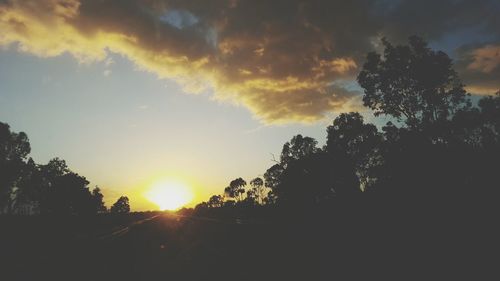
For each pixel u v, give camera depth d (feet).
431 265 35.81
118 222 276.21
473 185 107.96
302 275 35.96
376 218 94.68
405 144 132.36
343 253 48.88
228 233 105.50
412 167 125.90
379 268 36.70
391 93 136.46
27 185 301.43
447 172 120.06
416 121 133.59
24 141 282.56
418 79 131.95
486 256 37.04
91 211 400.06
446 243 46.96
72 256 69.36
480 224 58.90
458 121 128.36
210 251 65.62
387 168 138.92
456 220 67.51
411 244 49.34
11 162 277.03
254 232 95.35
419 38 134.10
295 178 218.38
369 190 156.15
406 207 100.07
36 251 83.35
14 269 54.24
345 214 125.70
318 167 211.00
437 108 134.62
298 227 95.91
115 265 53.78
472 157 118.93
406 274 32.86
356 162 200.85
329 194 213.46
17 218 257.96
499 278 29.27
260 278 36.11
